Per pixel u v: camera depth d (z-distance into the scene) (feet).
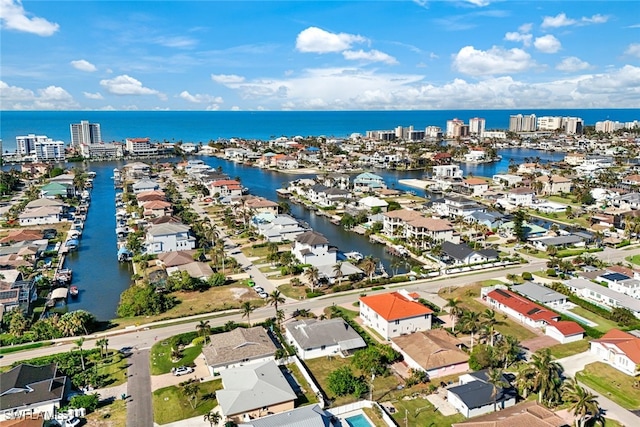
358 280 427.33
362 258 491.31
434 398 255.29
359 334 320.29
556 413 234.99
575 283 398.62
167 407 245.65
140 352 303.07
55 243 552.00
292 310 365.61
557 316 339.16
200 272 429.38
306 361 295.48
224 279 416.46
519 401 248.93
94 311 377.50
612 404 247.09
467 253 474.08
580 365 285.43
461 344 310.45
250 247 529.45
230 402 238.89
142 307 359.87
